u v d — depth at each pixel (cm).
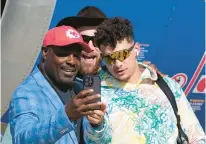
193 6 984
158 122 549
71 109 424
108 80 570
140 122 543
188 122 579
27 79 558
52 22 906
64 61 559
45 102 534
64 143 534
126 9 955
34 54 882
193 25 988
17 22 871
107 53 543
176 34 980
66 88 571
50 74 564
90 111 422
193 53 995
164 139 546
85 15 793
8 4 867
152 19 969
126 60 546
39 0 872
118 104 549
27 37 876
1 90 882
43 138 445
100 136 499
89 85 460
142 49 970
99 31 548
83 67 684
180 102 583
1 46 876
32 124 473
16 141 467
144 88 567
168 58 984
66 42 551
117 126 539
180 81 1004
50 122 443
